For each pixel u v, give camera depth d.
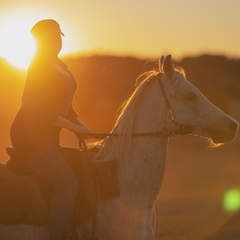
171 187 57.75
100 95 104.69
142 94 12.01
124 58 123.25
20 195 11.62
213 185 59.06
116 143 12.00
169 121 11.74
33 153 11.37
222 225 29.41
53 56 11.75
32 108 11.34
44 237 11.59
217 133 11.52
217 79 160.25
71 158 11.78
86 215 11.56
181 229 28.83
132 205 11.78
